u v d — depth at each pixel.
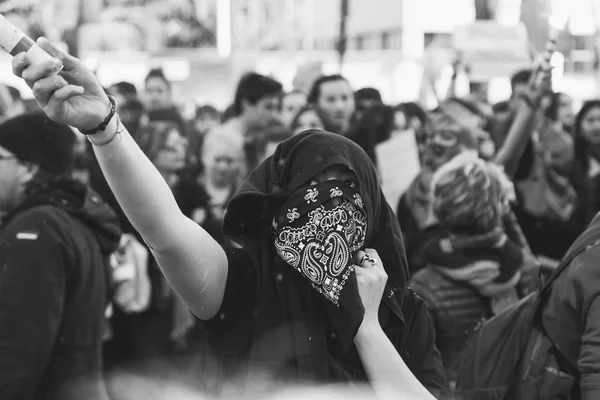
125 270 5.14
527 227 6.48
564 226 6.56
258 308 2.16
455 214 3.97
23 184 3.45
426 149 5.89
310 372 2.10
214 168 6.07
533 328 2.97
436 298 3.94
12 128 3.45
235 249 2.26
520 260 4.05
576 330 2.86
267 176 2.23
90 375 3.37
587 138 6.91
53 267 3.24
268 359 2.12
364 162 2.20
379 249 2.26
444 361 3.86
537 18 8.05
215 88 8.55
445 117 5.93
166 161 6.04
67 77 1.90
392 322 2.26
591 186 6.80
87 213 3.41
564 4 8.41
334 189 2.10
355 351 2.20
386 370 2.10
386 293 2.24
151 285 5.38
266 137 6.44
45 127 3.46
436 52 8.24
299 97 6.75
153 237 2.03
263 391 2.11
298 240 2.10
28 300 3.18
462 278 3.93
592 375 2.72
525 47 8.02
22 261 3.21
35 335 3.17
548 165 6.64
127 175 1.95
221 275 2.15
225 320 2.18
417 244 5.52
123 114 6.56
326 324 2.16
